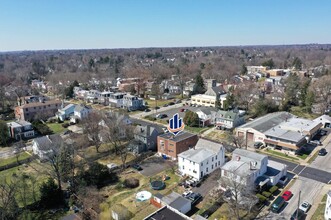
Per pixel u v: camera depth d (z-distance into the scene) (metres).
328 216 33.59
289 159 52.81
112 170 51.25
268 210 36.97
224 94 98.44
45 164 54.03
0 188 42.47
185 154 48.59
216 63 187.62
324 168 48.72
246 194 37.06
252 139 61.84
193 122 74.00
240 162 42.97
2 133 66.06
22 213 38.62
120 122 62.09
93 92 111.62
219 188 42.56
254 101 86.00
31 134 71.88
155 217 32.19
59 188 44.03
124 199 41.59
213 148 50.34
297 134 57.44
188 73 151.38
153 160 55.28
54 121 84.94
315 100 84.81
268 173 43.56
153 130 60.62
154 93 112.69
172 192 40.56
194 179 46.03
